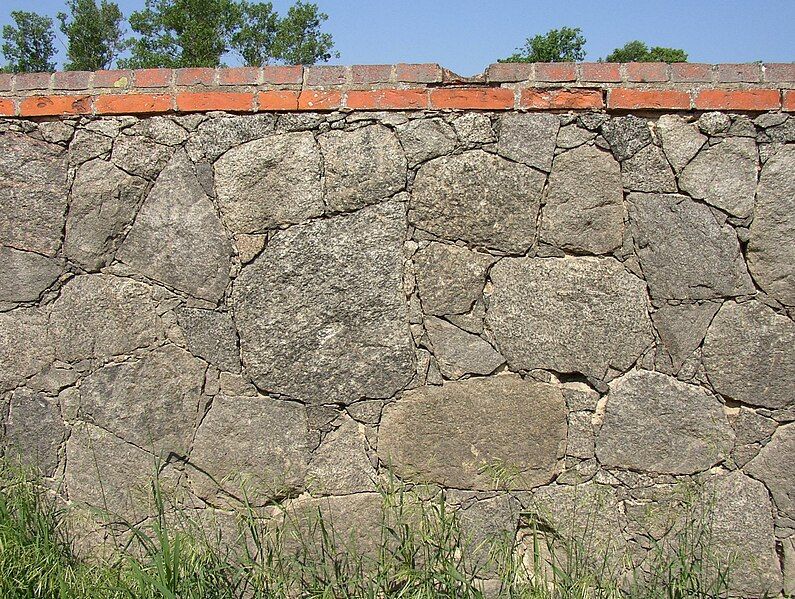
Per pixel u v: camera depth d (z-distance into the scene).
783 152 2.97
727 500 3.07
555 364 3.09
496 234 3.06
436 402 3.12
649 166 3.01
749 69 2.97
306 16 20.84
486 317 3.10
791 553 3.06
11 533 2.88
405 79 3.04
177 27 20.03
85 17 20.91
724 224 3.01
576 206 3.03
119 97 3.10
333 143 3.06
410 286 3.10
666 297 3.04
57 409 3.22
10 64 21.52
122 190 3.13
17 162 3.14
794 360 3.01
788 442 3.04
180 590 2.68
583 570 3.08
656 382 3.07
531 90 3.01
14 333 3.20
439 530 2.97
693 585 2.93
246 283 3.12
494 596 3.13
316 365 3.13
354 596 2.89
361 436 3.16
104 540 3.22
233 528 3.19
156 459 3.20
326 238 3.08
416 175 3.05
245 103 3.07
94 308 3.17
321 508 3.17
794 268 2.98
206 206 3.12
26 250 3.17
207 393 3.18
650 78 2.98
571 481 3.13
